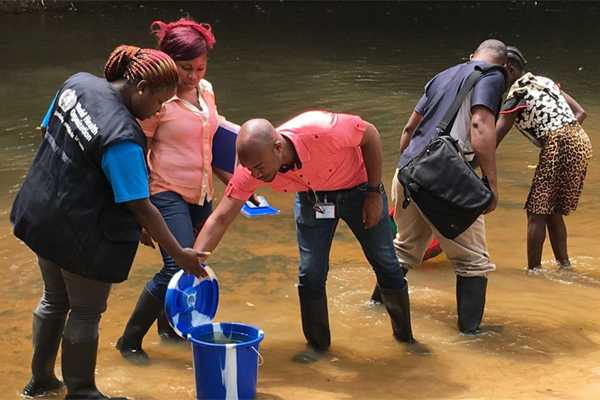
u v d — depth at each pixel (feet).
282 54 55.26
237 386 14.03
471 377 15.84
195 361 14.10
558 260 22.06
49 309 14.43
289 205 26.71
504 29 68.08
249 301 19.52
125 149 13.05
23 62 49.49
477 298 17.88
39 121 36.06
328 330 16.97
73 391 14.20
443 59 54.49
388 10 77.36
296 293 20.06
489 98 17.28
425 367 16.29
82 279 13.75
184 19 16.87
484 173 17.21
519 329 18.11
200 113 16.53
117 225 13.60
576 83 47.11
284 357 16.69
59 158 13.41
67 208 13.29
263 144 14.32
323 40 61.57
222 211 15.34
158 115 16.25
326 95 42.78
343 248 23.26
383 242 16.76
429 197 17.03
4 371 15.85
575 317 18.83
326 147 15.28
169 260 16.07
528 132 21.95
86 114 13.25
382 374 15.97
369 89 44.47
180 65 16.16
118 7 72.79
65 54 52.06
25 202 13.64
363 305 19.40
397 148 32.99
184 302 14.85
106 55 51.78
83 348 13.99
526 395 14.98
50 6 70.33
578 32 66.64
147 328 16.46
